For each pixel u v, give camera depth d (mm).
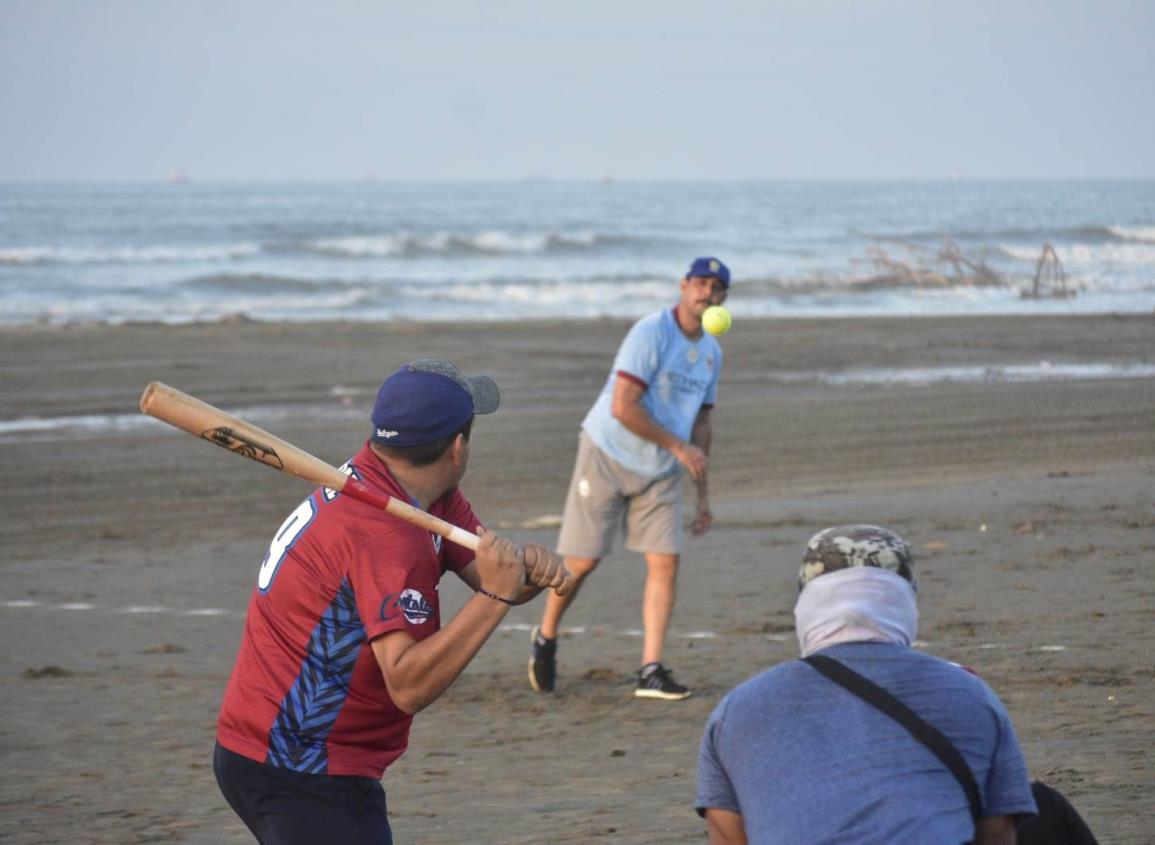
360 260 100438
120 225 135625
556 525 23391
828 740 4805
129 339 51156
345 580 5832
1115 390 37688
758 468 28344
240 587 19938
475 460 29688
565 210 199250
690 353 13625
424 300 74812
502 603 5668
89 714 13586
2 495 27016
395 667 5633
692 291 13531
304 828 5930
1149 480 24953
